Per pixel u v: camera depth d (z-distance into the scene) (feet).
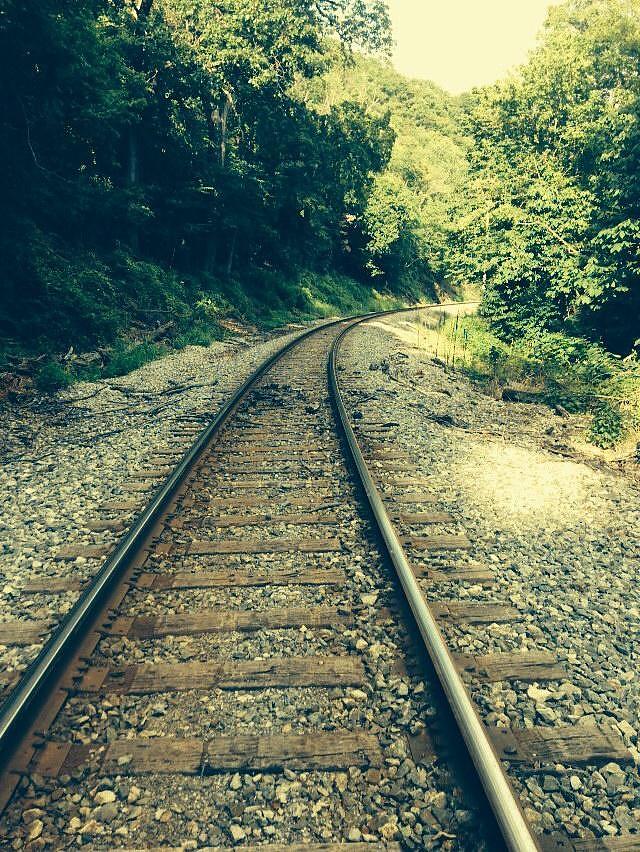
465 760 7.52
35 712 8.39
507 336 54.90
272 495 17.11
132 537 13.21
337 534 14.55
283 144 92.99
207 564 13.08
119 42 64.08
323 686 9.29
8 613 11.44
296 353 49.26
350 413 27.22
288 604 11.55
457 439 24.80
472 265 56.95
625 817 7.09
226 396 31.89
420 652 9.75
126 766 7.73
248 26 71.67
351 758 7.88
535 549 14.30
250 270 104.01
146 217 67.15
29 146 44.83
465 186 76.43
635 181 40.68
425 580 12.47
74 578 12.66
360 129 122.83
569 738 8.25
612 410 31.65
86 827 6.91
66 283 45.96
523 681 9.48
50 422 27.99
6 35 36.73
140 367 43.62
